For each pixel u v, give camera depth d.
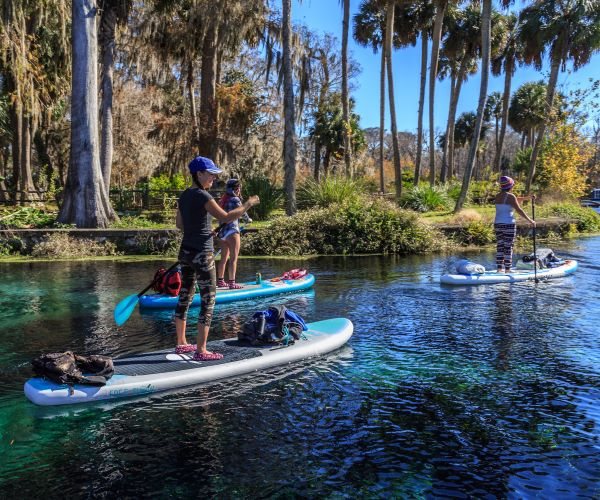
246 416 4.02
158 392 4.44
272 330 5.42
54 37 22.03
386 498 3.00
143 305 7.68
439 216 19.89
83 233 14.16
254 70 33.12
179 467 3.33
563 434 3.76
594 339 6.03
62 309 7.55
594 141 38.56
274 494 3.04
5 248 13.88
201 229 4.75
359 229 15.14
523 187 31.20
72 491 3.08
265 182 19.52
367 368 5.06
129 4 19.12
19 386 4.64
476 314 7.26
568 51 27.19
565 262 11.31
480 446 3.59
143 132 31.12
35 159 31.06
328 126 35.31
